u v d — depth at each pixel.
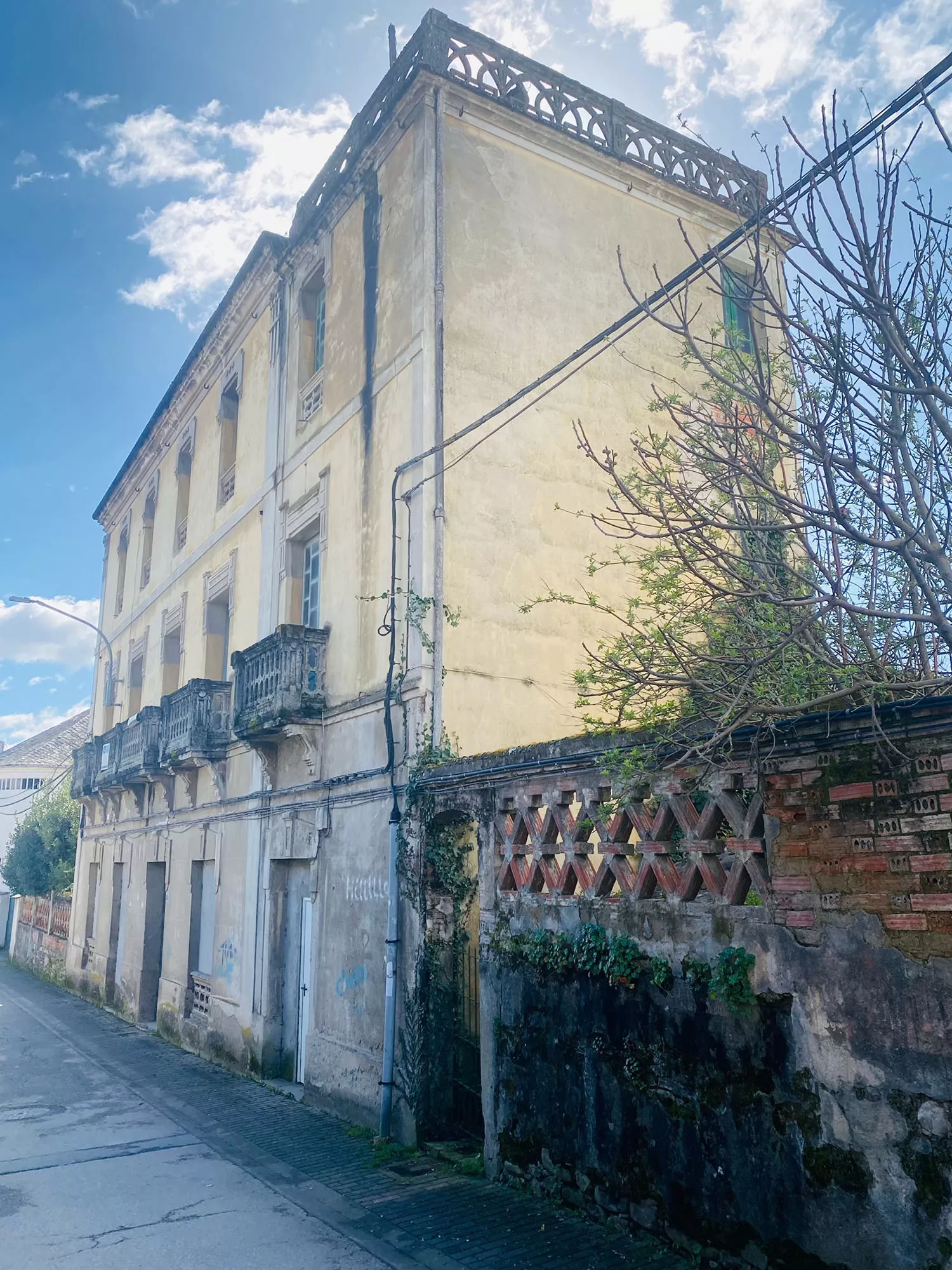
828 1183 4.74
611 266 11.98
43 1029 17.33
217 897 14.18
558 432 10.98
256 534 14.20
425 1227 6.42
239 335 16.05
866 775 4.74
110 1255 6.16
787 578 5.62
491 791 7.81
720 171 13.53
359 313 11.76
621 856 6.31
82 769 22.94
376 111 11.68
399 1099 8.76
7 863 30.95
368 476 10.99
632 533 5.65
